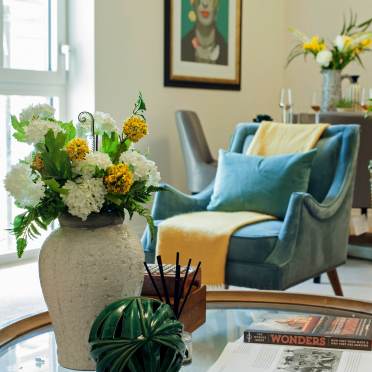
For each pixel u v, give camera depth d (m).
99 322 1.24
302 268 3.09
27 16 4.47
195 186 4.86
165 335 1.22
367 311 1.85
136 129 1.47
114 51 4.73
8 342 1.61
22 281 3.91
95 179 1.37
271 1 6.17
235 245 3.05
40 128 1.38
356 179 4.22
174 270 1.76
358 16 5.96
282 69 6.38
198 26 5.40
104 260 1.38
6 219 4.40
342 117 4.23
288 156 3.39
